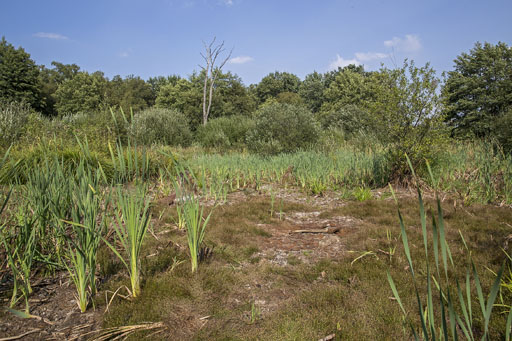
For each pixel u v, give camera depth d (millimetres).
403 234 1566
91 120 15211
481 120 19141
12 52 38500
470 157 9734
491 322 2510
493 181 7039
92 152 8367
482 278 3172
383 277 3305
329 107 45250
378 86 8453
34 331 2424
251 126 20438
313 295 2994
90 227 2756
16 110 12383
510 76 19141
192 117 36438
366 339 2365
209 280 3225
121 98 47500
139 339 2348
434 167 8391
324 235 4863
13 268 2668
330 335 2395
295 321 2586
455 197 6781
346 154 12469
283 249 4301
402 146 8188
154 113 22750
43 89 47281
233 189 8328
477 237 4383
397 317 2580
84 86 44562
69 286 3139
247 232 4863
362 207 6355
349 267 3582
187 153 17703
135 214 2924
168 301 2830
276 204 6758
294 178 9531
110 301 2693
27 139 9805
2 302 2787
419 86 7777
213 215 5691
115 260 3691
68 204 3498
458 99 20953
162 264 3566
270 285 3270
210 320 2633
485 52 20422
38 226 3395
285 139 14242
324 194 7910
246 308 2826
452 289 2994
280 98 56625
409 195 7312
